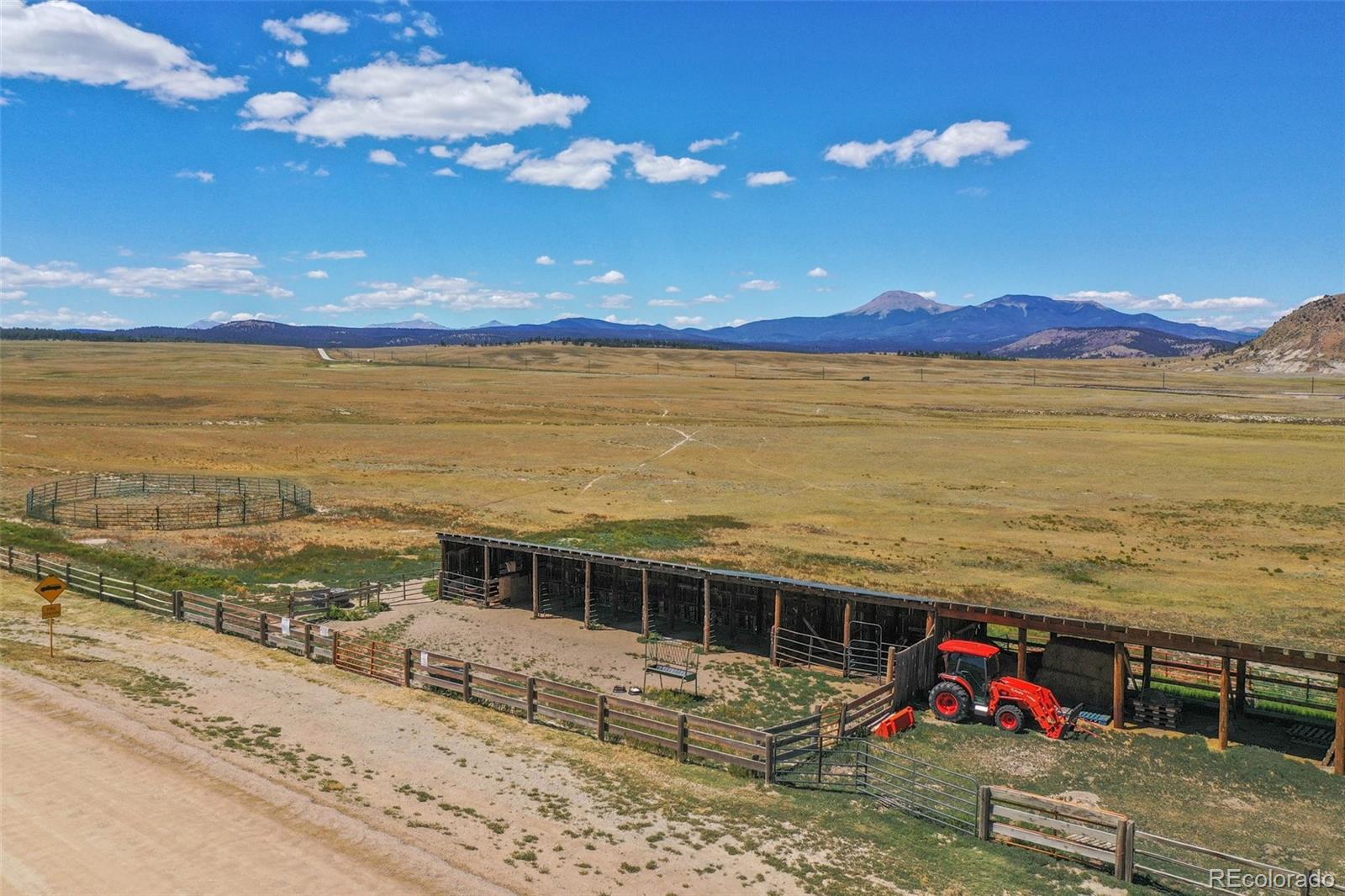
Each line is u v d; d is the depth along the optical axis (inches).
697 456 3750.0
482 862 596.1
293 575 1672.0
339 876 559.2
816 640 1253.7
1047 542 2223.2
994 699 989.2
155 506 2295.8
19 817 607.8
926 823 733.9
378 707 927.7
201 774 694.5
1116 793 828.0
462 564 1572.3
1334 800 819.4
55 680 901.2
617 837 654.5
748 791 769.6
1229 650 929.5
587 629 1374.3
